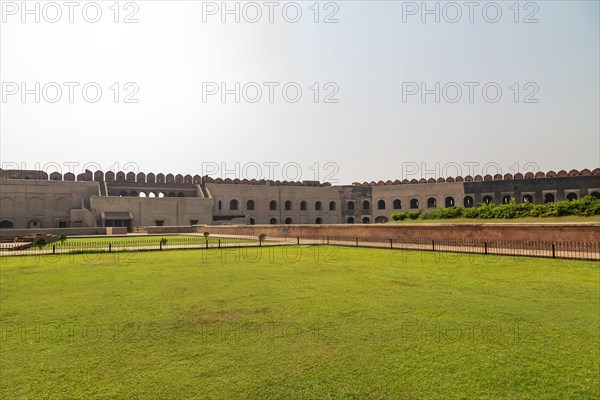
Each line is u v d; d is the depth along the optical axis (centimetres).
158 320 453
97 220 3127
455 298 556
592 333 404
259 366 328
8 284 678
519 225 1196
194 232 2903
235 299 555
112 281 705
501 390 288
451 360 339
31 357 346
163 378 307
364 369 322
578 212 1338
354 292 600
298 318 459
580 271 780
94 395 281
